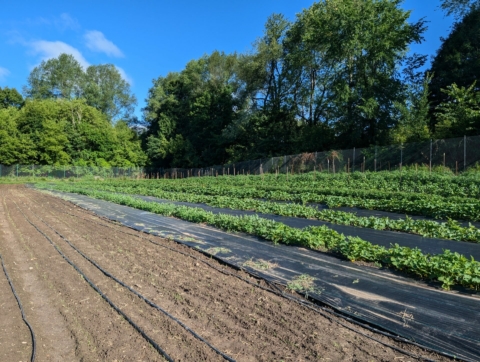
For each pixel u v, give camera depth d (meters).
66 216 16.28
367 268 6.77
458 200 13.12
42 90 71.25
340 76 31.41
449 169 19.59
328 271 6.77
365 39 29.27
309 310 5.42
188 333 4.82
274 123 39.09
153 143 57.25
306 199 16.98
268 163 33.22
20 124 50.66
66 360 4.34
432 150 21.09
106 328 5.08
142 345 4.59
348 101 30.56
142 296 6.17
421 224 9.80
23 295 6.43
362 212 13.93
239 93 46.78
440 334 4.43
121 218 15.05
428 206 12.32
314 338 4.55
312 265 7.17
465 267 5.76
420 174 18.48
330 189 18.45
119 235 11.61
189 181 34.34
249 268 7.37
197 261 8.26
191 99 54.19
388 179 19.41
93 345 4.62
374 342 4.45
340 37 31.02
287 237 8.73
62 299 6.22
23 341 4.80
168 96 59.19
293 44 38.84
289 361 4.07
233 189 22.39
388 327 4.70
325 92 38.34
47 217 15.95
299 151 33.41
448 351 4.12
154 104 59.72
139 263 8.23
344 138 31.14
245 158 40.41
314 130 32.81
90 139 54.84
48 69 73.62
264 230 9.55
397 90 29.20
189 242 9.90
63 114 56.31
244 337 4.67
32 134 49.41
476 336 4.31
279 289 6.27
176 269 7.70
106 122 61.97
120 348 4.52
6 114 50.59
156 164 58.59
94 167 50.38
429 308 5.06
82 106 58.03
